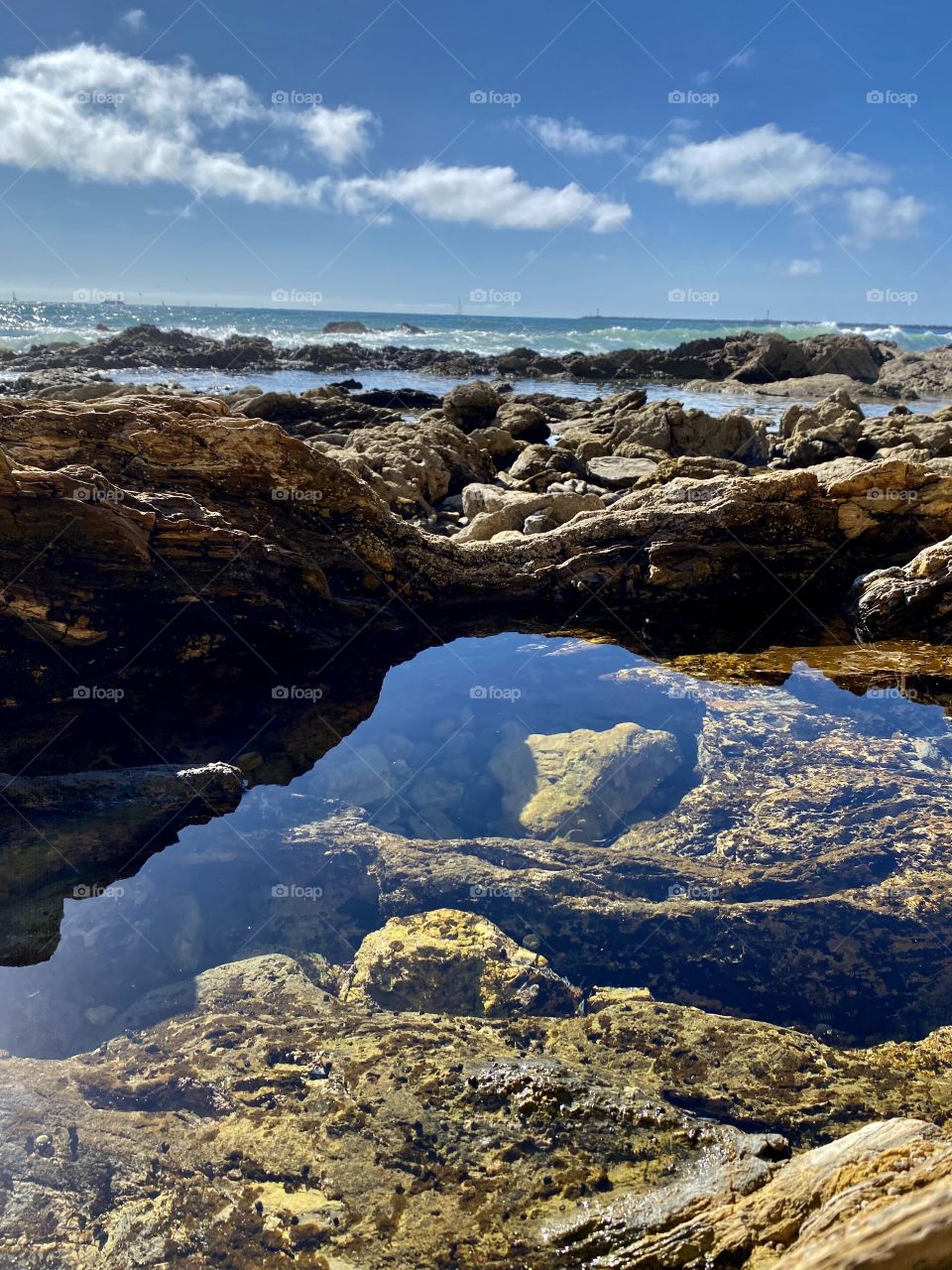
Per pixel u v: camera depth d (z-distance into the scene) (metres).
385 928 1.06
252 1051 0.88
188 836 1.22
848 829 1.22
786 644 1.93
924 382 9.88
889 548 2.12
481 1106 0.81
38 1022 0.91
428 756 1.46
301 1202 0.72
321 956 1.03
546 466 3.52
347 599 1.91
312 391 6.47
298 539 1.90
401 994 0.97
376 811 1.31
